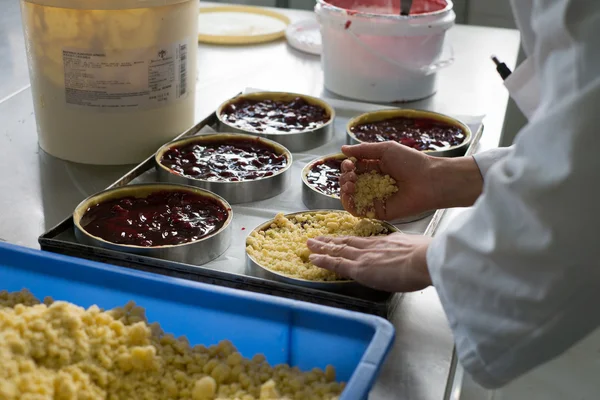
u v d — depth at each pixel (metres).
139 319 0.92
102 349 0.86
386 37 1.85
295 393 0.86
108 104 1.45
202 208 1.34
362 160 1.38
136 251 1.16
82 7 1.33
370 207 1.33
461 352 0.93
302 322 0.89
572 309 0.86
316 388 0.85
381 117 1.79
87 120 1.47
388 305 1.05
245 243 1.25
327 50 1.96
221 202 1.34
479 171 1.30
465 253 0.91
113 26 1.37
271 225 1.32
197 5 1.52
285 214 1.36
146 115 1.49
